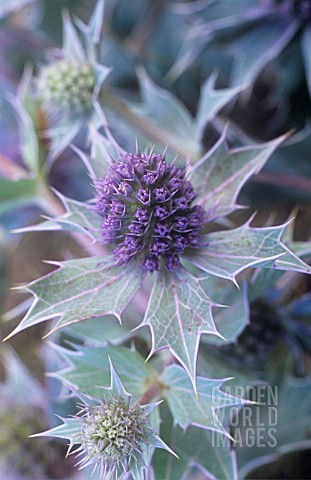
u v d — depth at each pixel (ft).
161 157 0.58
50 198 0.81
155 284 0.59
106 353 0.64
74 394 0.62
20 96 0.80
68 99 0.75
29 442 0.81
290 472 0.78
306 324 0.75
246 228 0.59
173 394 0.63
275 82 0.94
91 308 0.58
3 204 0.80
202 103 0.79
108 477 0.56
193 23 0.87
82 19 0.99
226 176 0.63
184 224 0.58
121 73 0.97
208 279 0.70
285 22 0.83
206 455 0.64
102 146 0.64
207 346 0.70
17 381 0.85
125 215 0.58
